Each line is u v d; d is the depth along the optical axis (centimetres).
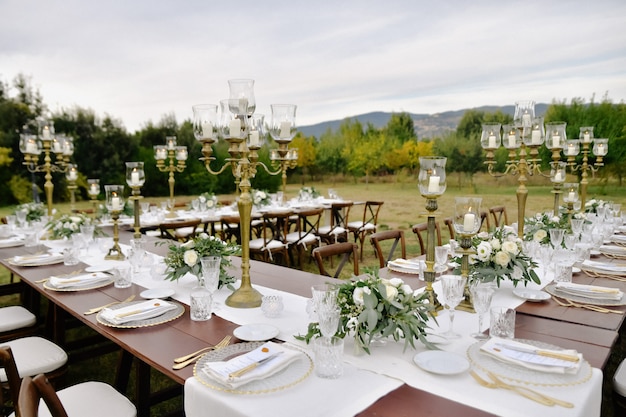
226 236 618
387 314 142
